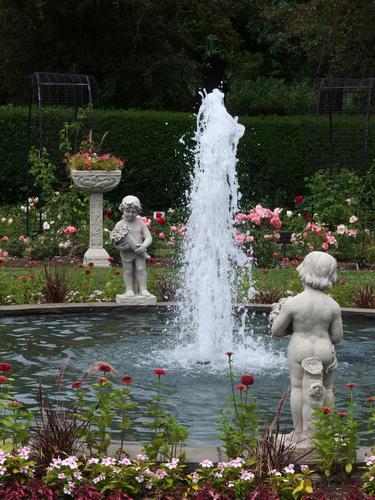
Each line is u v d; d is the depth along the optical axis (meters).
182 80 31.44
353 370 9.79
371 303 13.10
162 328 11.92
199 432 7.57
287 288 13.95
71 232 17.45
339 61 28.23
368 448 6.58
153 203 25.70
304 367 6.47
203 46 34.66
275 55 37.94
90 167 17.34
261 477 6.03
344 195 20.16
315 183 20.23
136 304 12.80
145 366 9.93
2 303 13.09
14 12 29.20
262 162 25.80
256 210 17.20
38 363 9.89
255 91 33.28
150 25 30.25
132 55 30.42
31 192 24.73
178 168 25.52
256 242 17.12
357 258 17.89
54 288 13.32
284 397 6.53
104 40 30.36
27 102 30.44
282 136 25.77
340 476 6.22
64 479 5.94
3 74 30.42
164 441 6.21
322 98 22.70
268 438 6.31
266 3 34.31
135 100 31.41
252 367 10.02
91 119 20.38
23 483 5.95
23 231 20.17
